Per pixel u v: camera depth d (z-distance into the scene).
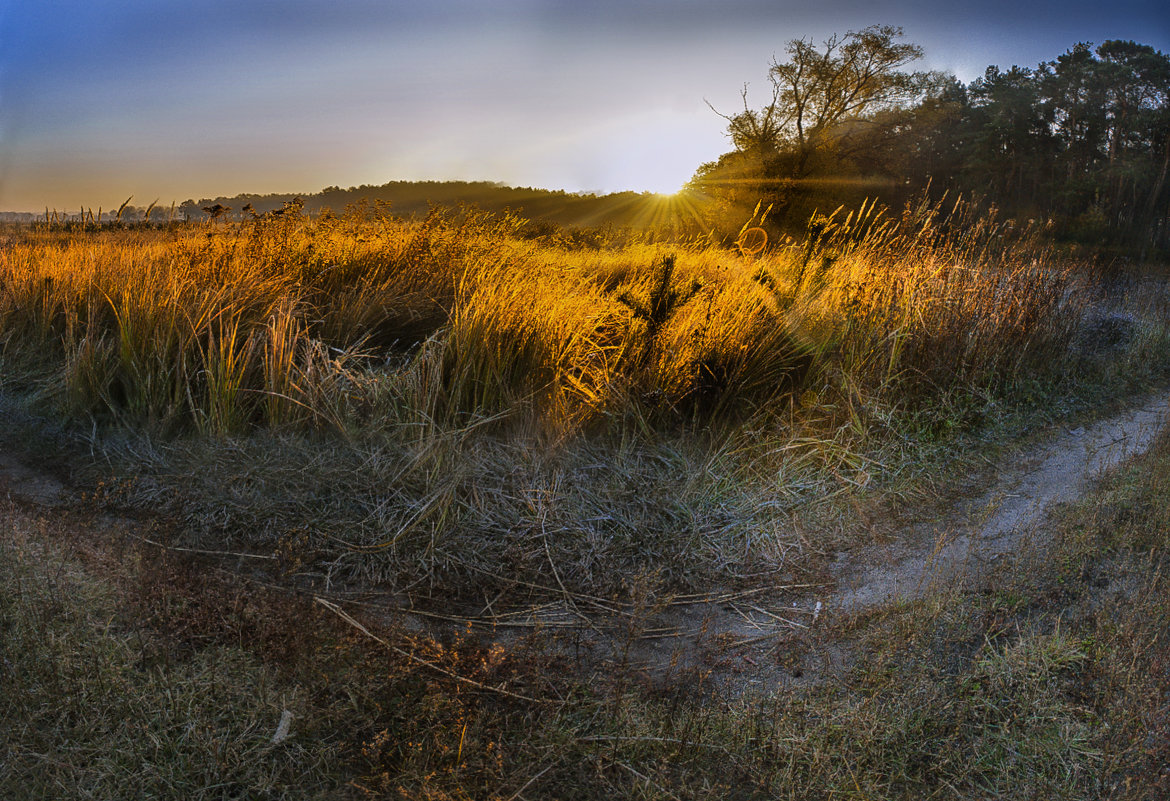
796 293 6.29
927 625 3.27
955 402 5.95
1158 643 3.05
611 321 5.77
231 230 7.74
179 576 3.34
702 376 5.19
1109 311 9.52
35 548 3.42
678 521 4.18
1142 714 2.65
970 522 4.44
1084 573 3.66
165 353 5.01
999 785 2.46
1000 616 3.35
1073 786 2.41
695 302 5.61
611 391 4.96
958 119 49.72
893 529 4.38
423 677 2.87
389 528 3.89
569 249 10.99
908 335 6.14
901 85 29.75
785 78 29.38
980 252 7.88
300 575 3.57
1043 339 7.17
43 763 2.26
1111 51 52.75
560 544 3.92
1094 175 45.25
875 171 30.92
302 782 2.35
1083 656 2.99
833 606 3.56
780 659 3.18
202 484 4.19
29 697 2.48
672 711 2.80
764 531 4.23
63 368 5.68
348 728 2.59
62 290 6.48
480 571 3.70
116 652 2.77
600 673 3.04
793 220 27.38
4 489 4.20
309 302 6.22
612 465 4.55
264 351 5.02
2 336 6.23
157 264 6.86
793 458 4.98
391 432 4.56
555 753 2.54
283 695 2.67
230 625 3.03
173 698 2.58
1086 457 5.42
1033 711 2.75
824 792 2.44
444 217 8.43
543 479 4.34
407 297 6.55
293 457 4.36
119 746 2.38
